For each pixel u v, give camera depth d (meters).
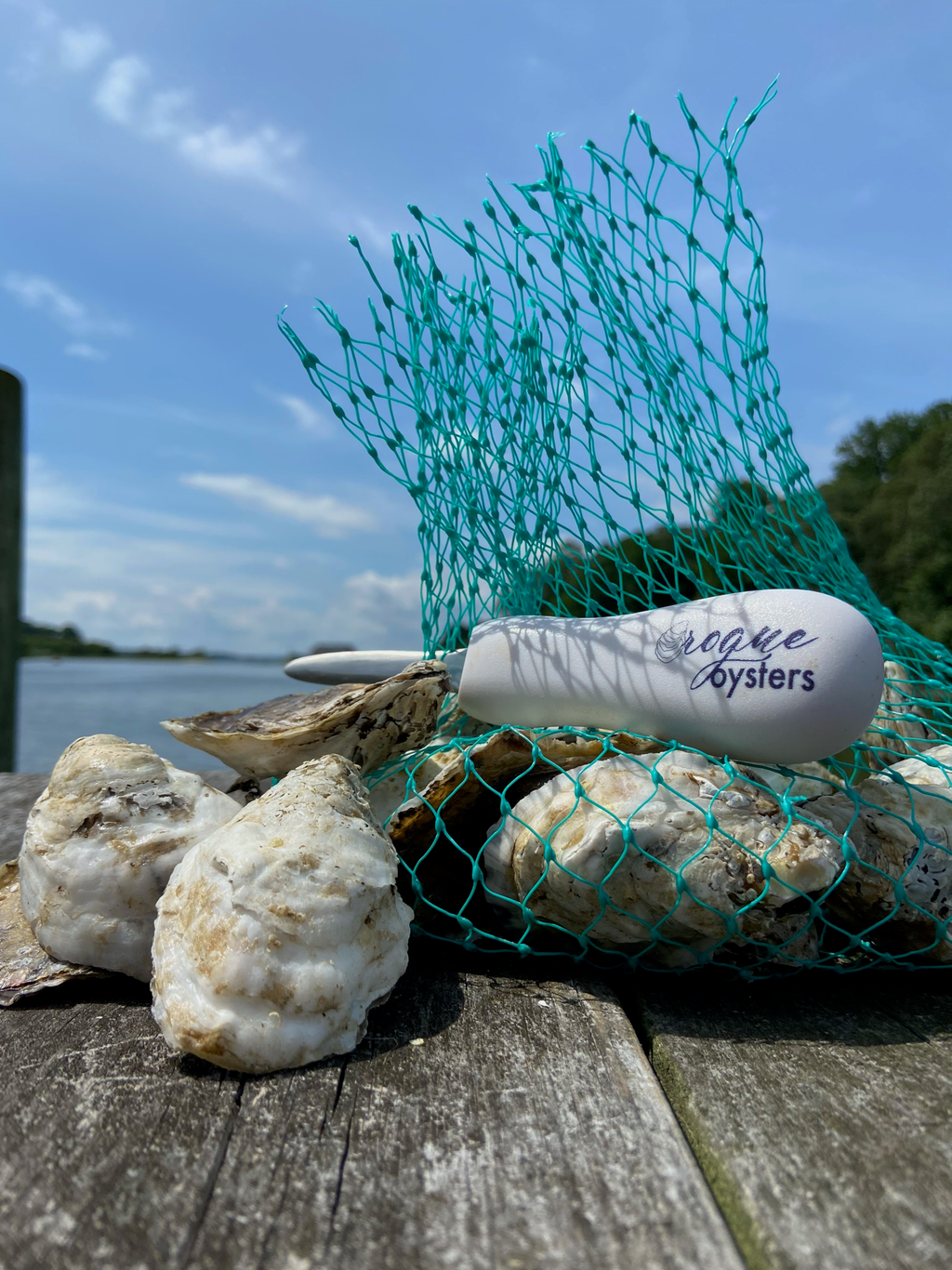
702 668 0.20
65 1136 0.14
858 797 0.21
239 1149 0.14
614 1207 0.12
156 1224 0.12
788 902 0.19
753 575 0.25
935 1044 0.17
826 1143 0.14
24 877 0.21
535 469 0.26
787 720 0.19
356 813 0.19
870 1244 0.12
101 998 0.20
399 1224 0.12
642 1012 0.19
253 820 0.18
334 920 0.17
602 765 0.21
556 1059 0.17
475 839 0.24
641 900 0.19
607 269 0.25
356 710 0.24
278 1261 0.11
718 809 0.19
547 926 0.21
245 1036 0.16
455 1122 0.14
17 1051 0.17
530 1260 0.11
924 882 0.20
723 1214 0.13
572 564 0.28
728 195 0.24
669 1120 0.15
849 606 0.20
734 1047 0.17
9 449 0.61
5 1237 0.12
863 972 0.22
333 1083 0.16
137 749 0.21
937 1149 0.14
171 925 0.17
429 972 0.21
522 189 0.24
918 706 0.29
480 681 0.23
